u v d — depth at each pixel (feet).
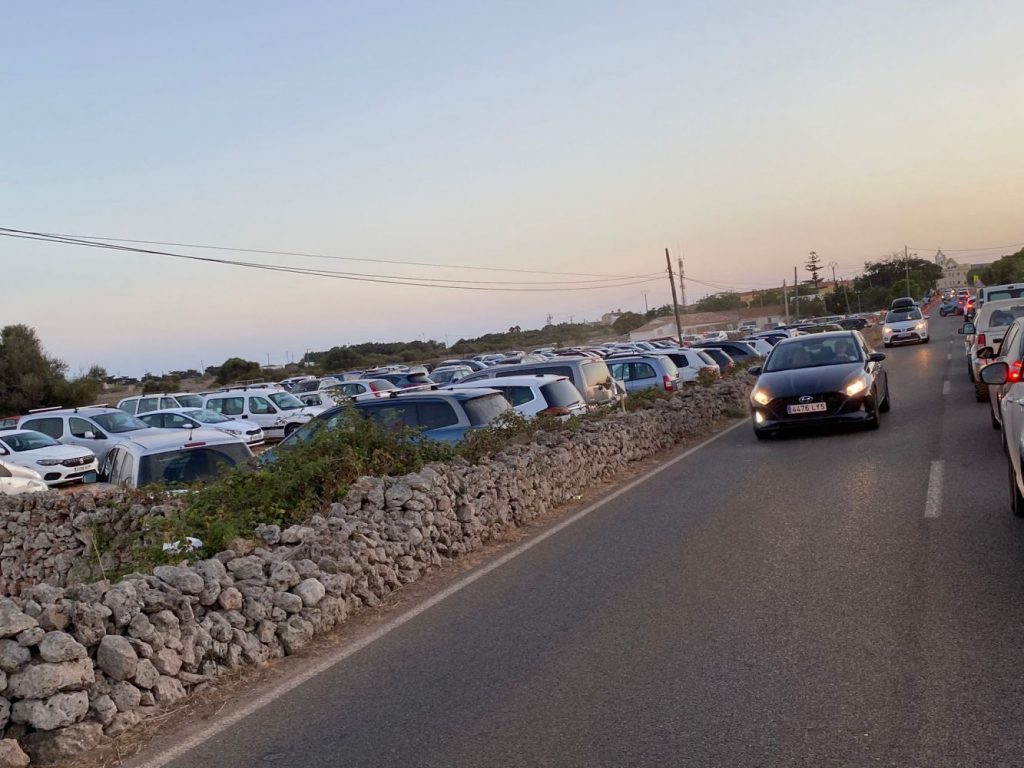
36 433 79.15
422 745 14.57
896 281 518.78
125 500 42.75
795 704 14.74
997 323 58.59
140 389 243.19
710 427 61.52
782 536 26.99
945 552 23.40
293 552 23.15
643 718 14.74
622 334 408.87
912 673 15.57
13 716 15.35
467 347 326.44
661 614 20.34
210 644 18.81
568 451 38.65
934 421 50.96
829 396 48.47
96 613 16.80
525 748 14.05
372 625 22.08
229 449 47.67
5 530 45.01
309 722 16.10
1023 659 15.70
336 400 37.27
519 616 21.38
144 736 16.19
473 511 30.12
